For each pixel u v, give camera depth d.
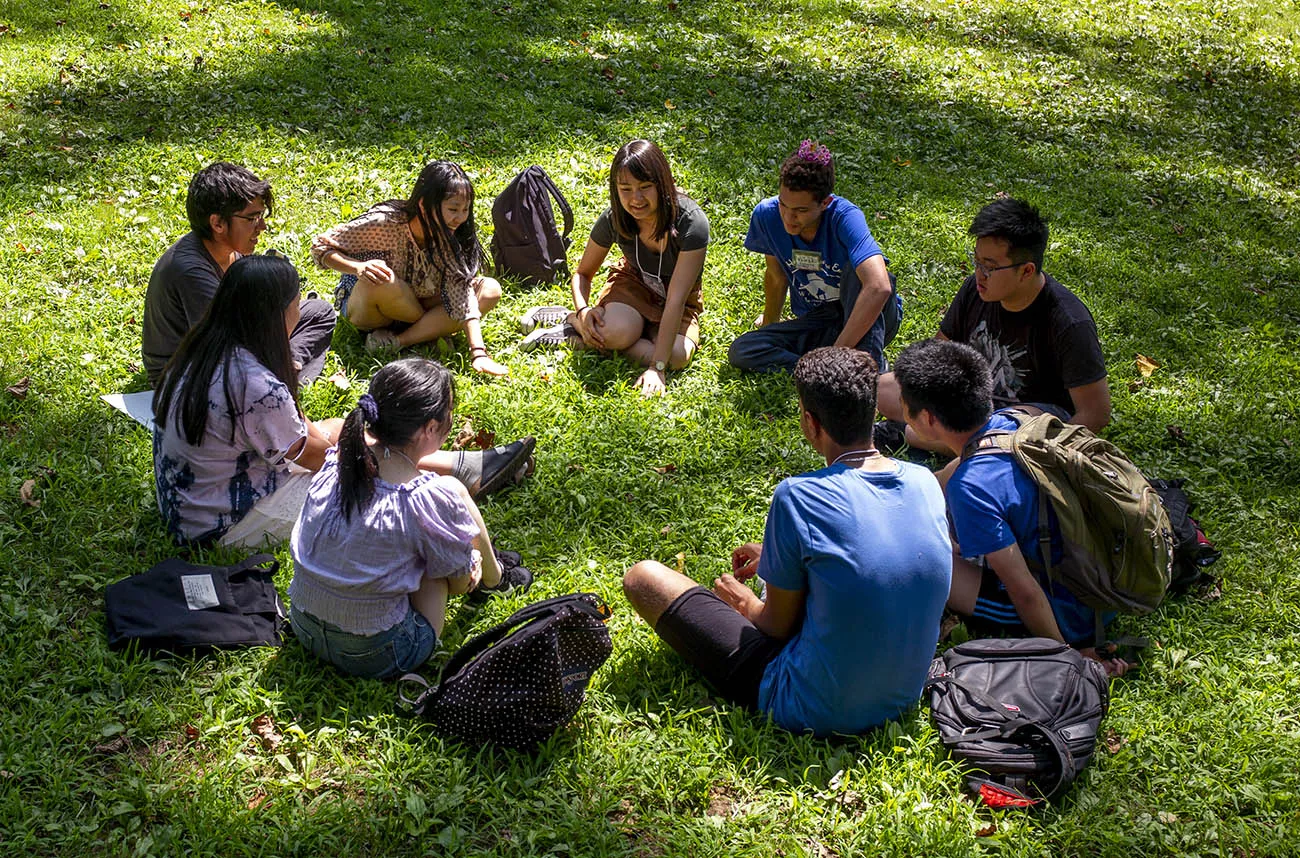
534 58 10.60
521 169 8.20
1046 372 5.00
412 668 3.84
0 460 4.77
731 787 3.57
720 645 3.81
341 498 3.61
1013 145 10.37
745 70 11.21
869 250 5.60
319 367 5.58
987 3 14.48
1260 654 4.30
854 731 3.68
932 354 3.92
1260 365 6.70
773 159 9.15
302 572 3.71
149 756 3.51
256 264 4.09
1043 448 3.92
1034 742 3.57
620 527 4.82
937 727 3.71
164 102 8.72
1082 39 13.84
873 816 3.41
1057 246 8.20
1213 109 12.29
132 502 4.61
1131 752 3.71
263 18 10.70
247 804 3.34
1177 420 6.04
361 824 3.30
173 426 4.15
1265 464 5.71
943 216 8.42
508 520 4.76
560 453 5.19
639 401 5.66
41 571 4.21
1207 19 15.38
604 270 7.01
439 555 3.70
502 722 3.51
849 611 3.41
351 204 7.42
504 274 6.82
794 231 5.70
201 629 3.87
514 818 3.36
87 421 5.13
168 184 7.43
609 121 9.48
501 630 3.54
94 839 3.19
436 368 3.75
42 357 5.53
